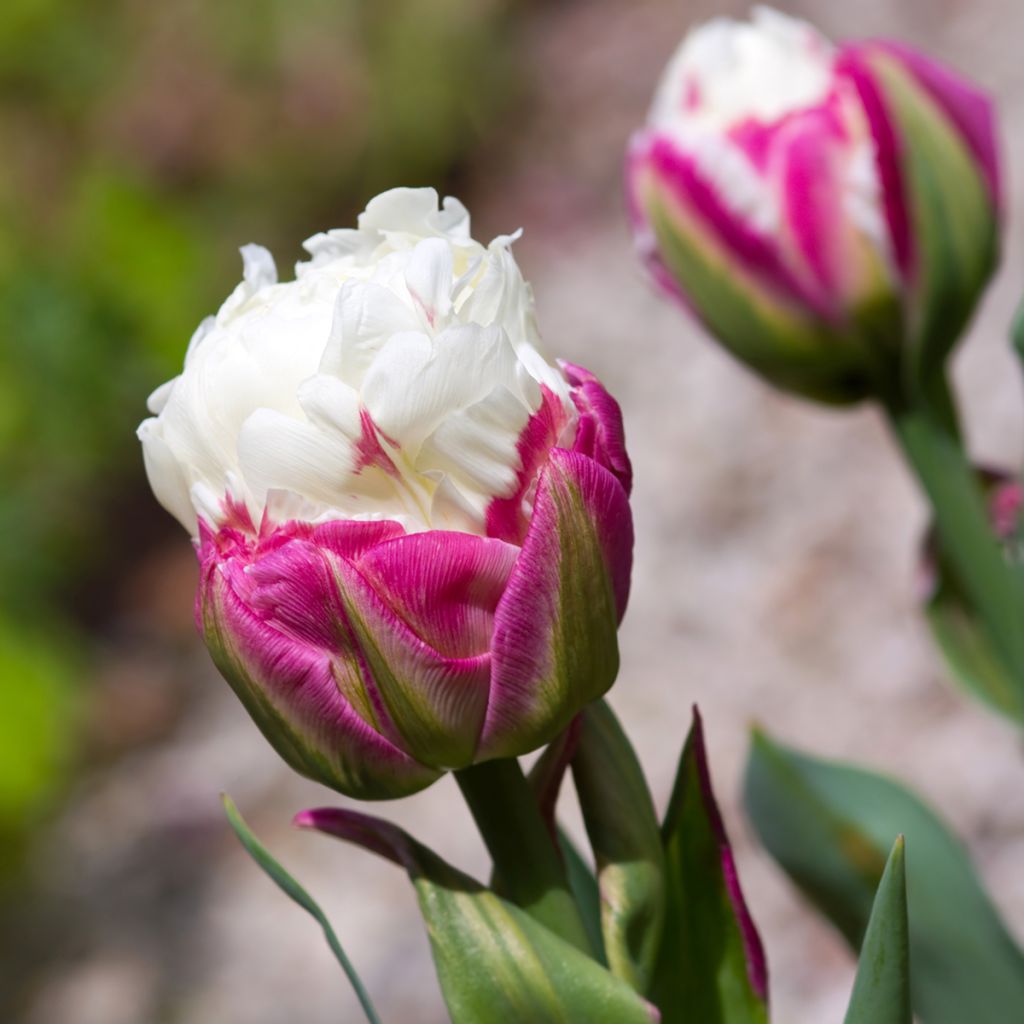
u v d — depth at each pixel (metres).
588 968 0.44
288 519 0.43
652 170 0.57
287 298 0.44
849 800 0.55
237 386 0.44
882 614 1.32
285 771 1.42
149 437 0.44
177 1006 1.22
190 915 1.31
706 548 1.45
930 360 0.56
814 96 0.56
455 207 0.45
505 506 0.43
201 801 1.42
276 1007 1.19
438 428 0.43
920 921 0.54
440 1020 1.13
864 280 0.55
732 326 0.57
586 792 0.46
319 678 0.43
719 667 1.33
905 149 0.54
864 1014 0.45
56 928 1.35
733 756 1.24
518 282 0.44
